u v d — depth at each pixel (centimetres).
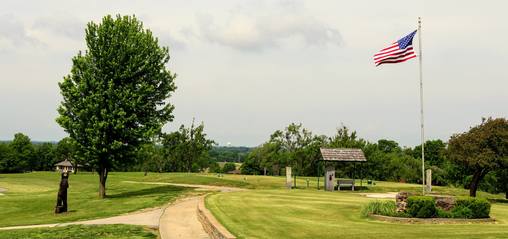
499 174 4562
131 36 3612
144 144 3647
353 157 4209
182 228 1933
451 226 1756
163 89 3819
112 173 7850
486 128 3731
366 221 1908
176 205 2775
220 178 5119
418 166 7500
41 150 11494
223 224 1698
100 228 1986
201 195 3334
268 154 9069
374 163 6962
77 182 6228
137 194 3772
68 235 1852
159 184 4759
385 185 4781
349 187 4416
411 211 1938
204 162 9656
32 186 5800
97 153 3500
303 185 4719
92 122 3472
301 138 8919
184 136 8094
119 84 3606
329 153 4184
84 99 3431
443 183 7381
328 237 1473
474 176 3966
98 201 3391
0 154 10588
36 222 2456
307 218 1970
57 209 2905
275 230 1603
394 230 1619
